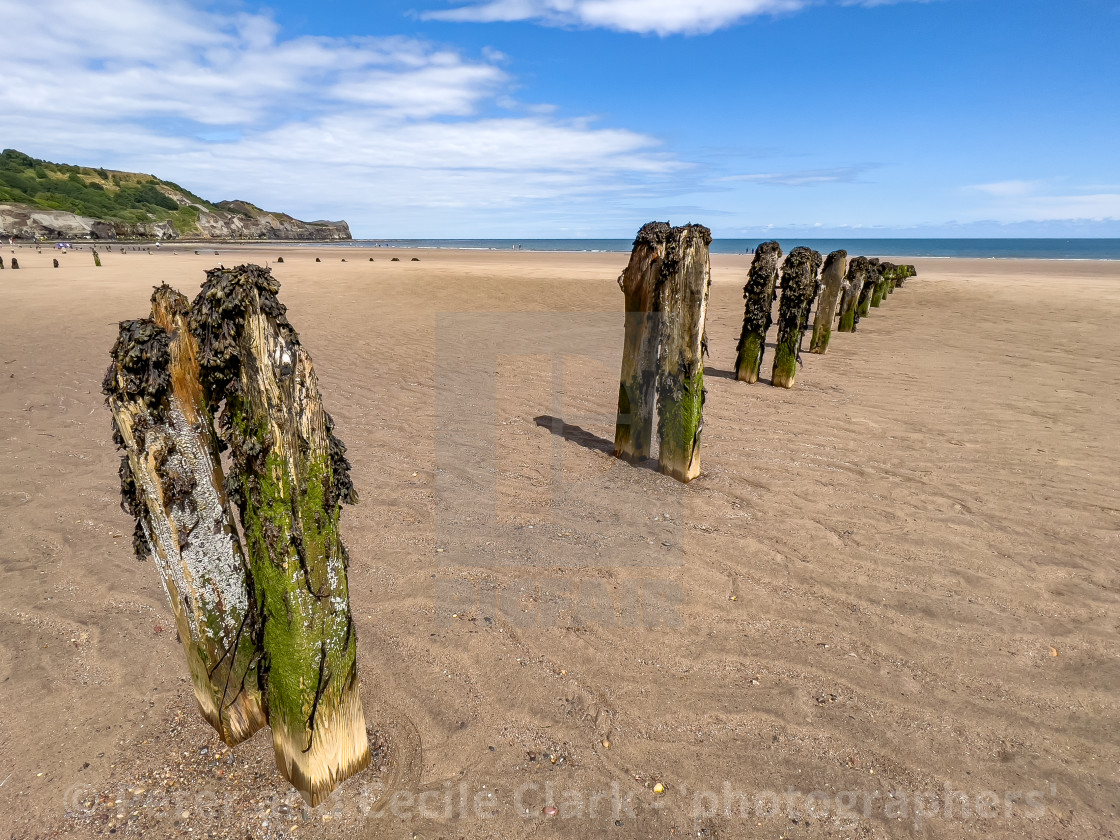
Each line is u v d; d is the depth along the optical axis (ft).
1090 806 7.25
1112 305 52.85
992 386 26.71
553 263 119.55
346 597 7.11
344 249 238.89
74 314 41.19
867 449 18.79
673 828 6.96
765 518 14.21
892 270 63.98
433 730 8.27
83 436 18.97
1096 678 9.29
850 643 10.07
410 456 17.72
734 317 48.08
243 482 6.51
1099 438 19.90
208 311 6.03
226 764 7.64
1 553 12.27
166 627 10.23
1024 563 12.42
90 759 7.67
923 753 7.97
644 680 9.21
